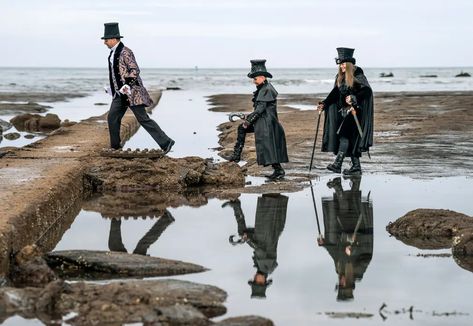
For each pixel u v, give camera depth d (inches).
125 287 237.5
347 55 509.0
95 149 545.3
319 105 521.0
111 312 219.1
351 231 340.5
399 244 317.1
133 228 350.6
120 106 506.9
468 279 264.2
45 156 503.2
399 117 970.1
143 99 500.7
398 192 435.8
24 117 988.6
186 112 1199.6
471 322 219.9
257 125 491.2
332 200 414.6
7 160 481.7
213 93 2114.9
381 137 733.3
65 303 228.2
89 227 353.1
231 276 267.1
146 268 270.1
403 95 1649.9
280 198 424.5
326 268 278.5
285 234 335.6
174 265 274.1
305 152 621.9
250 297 242.4
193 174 473.1
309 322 219.6
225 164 494.9
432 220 337.4
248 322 209.0
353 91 508.1
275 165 491.5
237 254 300.2
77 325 213.2
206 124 947.3
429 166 539.8
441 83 3216.0
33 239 313.4
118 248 310.8
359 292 248.5
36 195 346.6
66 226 355.3
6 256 265.0
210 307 231.3
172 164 477.1
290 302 237.5
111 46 505.4
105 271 271.9
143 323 213.3
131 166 466.6
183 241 323.6
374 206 396.2
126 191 458.0
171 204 414.0
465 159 573.0
